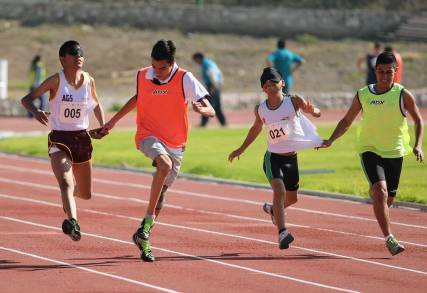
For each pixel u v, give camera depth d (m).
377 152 25.19
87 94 24.95
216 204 35.59
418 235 29.11
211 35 116.69
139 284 21.50
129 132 65.88
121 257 24.81
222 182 42.38
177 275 22.56
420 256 25.56
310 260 24.77
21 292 20.59
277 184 24.94
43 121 24.33
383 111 25.02
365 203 36.09
